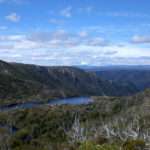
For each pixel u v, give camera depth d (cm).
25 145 3925
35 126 6412
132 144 1305
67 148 1736
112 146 1199
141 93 8525
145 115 4112
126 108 7588
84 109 8750
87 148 1148
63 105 10300
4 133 4825
